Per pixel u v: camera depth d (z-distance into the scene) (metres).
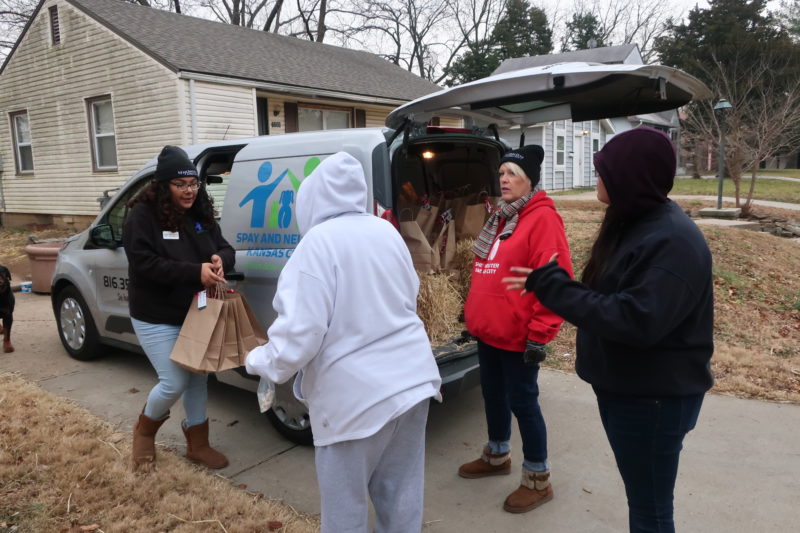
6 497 2.85
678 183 22.28
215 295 3.00
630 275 1.69
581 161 23.89
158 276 2.90
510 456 3.31
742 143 12.32
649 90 3.01
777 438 3.47
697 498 2.88
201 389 3.26
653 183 1.73
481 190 4.13
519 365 2.74
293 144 3.47
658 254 1.65
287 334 1.77
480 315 2.79
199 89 10.09
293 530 2.63
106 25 10.84
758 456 3.27
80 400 4.22
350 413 1.80
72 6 11.45
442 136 3.45
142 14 12.30
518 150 2.77
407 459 1.99
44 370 4.88
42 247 8.03
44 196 13.20
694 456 3.29
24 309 7.17
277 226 3.42
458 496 2.97
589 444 3.49
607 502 2.88
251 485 3.08
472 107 3.22
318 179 1.97
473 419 3.93
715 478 3.05
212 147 4.05
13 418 3.75
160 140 10.44
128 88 10.76
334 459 1.85
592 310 1.67
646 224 1.74
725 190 18.39
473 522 2.74
